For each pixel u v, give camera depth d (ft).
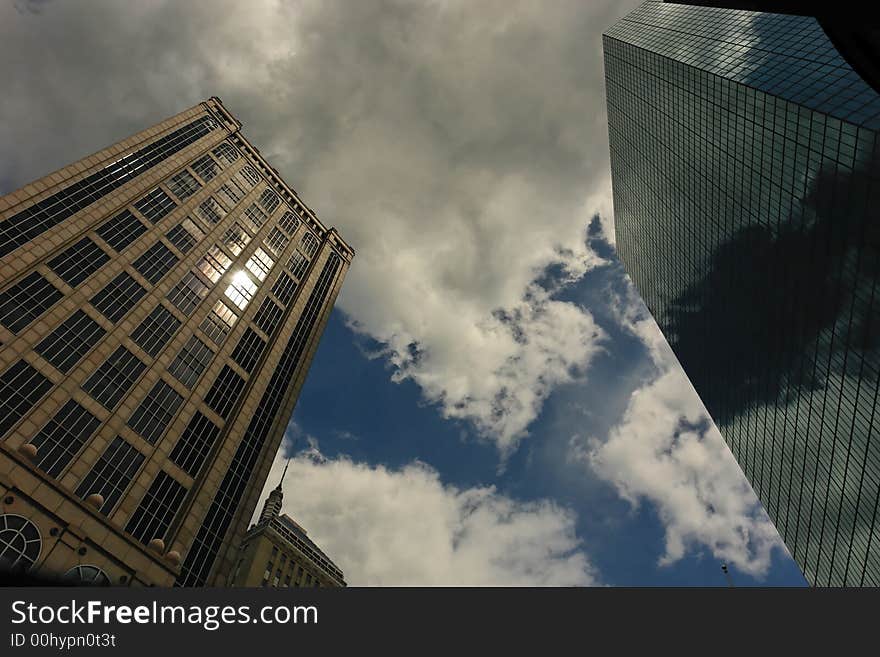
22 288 153.48
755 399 351.87
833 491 287.28
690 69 325.62
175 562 136.67
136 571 126.41
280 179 321.93
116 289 179.42
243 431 197.36
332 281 319.88
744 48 296.92
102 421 150.41
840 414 267.80
